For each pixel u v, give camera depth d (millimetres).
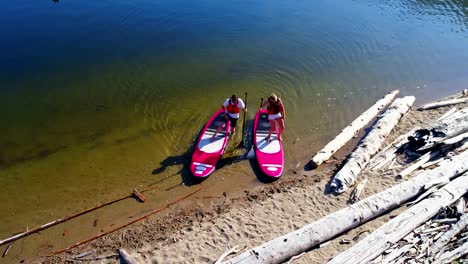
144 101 15086
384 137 12562
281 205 10133
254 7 25109
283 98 15656
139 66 17547
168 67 17594
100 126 13578
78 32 20516
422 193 9828
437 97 15852
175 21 22453
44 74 16469
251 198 10586
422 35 21812
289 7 25516
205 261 8375
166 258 8508
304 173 11633
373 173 11055
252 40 20547
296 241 8305
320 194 10469
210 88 16125
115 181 11227
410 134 12633
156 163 11945
